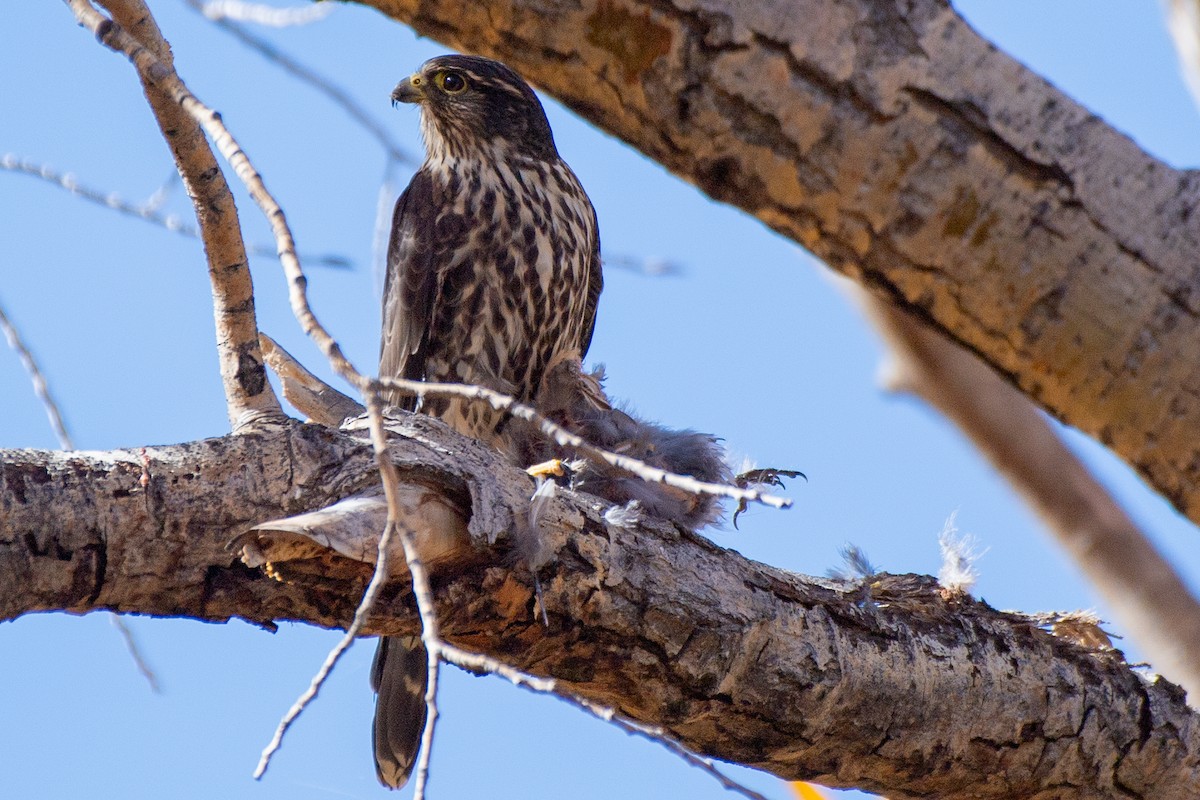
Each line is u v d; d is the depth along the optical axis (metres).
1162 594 10.34
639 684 6.14
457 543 5.44
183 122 5.09
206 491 5.04
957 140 4.39
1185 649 10.23
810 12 4.36
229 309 5.42
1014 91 4.41
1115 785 7.11
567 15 4.45
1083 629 7.31
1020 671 6.89
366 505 5.10
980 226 4.45
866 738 6.61
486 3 4.50
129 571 4.93
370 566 5.12
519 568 5.59
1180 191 4.44
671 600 6.01
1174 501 4.73
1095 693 7.03
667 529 6.22
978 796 7.04
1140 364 4.50
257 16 6.66
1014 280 4.50
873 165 4.44
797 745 6.55
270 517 5.10
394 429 5.51
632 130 4.66
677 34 4.39
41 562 4.78
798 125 4.43
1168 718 7.13
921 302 4.69
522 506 5.62
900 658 6.60
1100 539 10.50
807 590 6.53
